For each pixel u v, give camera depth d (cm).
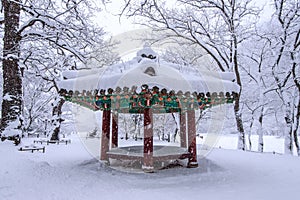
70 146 1619
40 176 584
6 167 611
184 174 669
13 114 983
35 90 2370
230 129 2452
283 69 1778
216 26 1725
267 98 1891
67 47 1109
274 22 1786
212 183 591
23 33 1061
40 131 2920
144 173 679
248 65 1942
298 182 602
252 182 602
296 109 1669
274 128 2353
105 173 683
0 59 1029
